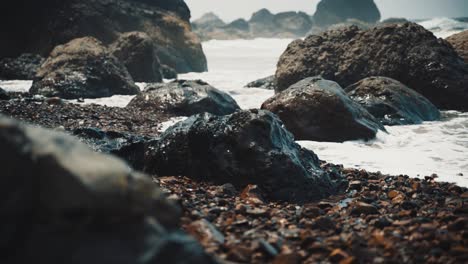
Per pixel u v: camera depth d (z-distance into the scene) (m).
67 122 7.47
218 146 5.04
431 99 9.97
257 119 5.04
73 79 10.55
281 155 4.91
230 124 5.10
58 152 1.92
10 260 1.75
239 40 48.69
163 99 9.02
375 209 4.09
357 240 3.16
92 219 1.86
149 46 14.09
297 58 11.20
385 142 7.15
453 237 3.25
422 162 6.16
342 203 4.54
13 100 8.57
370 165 6.04
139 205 1.98
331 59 10.97
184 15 20.89
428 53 10.16
